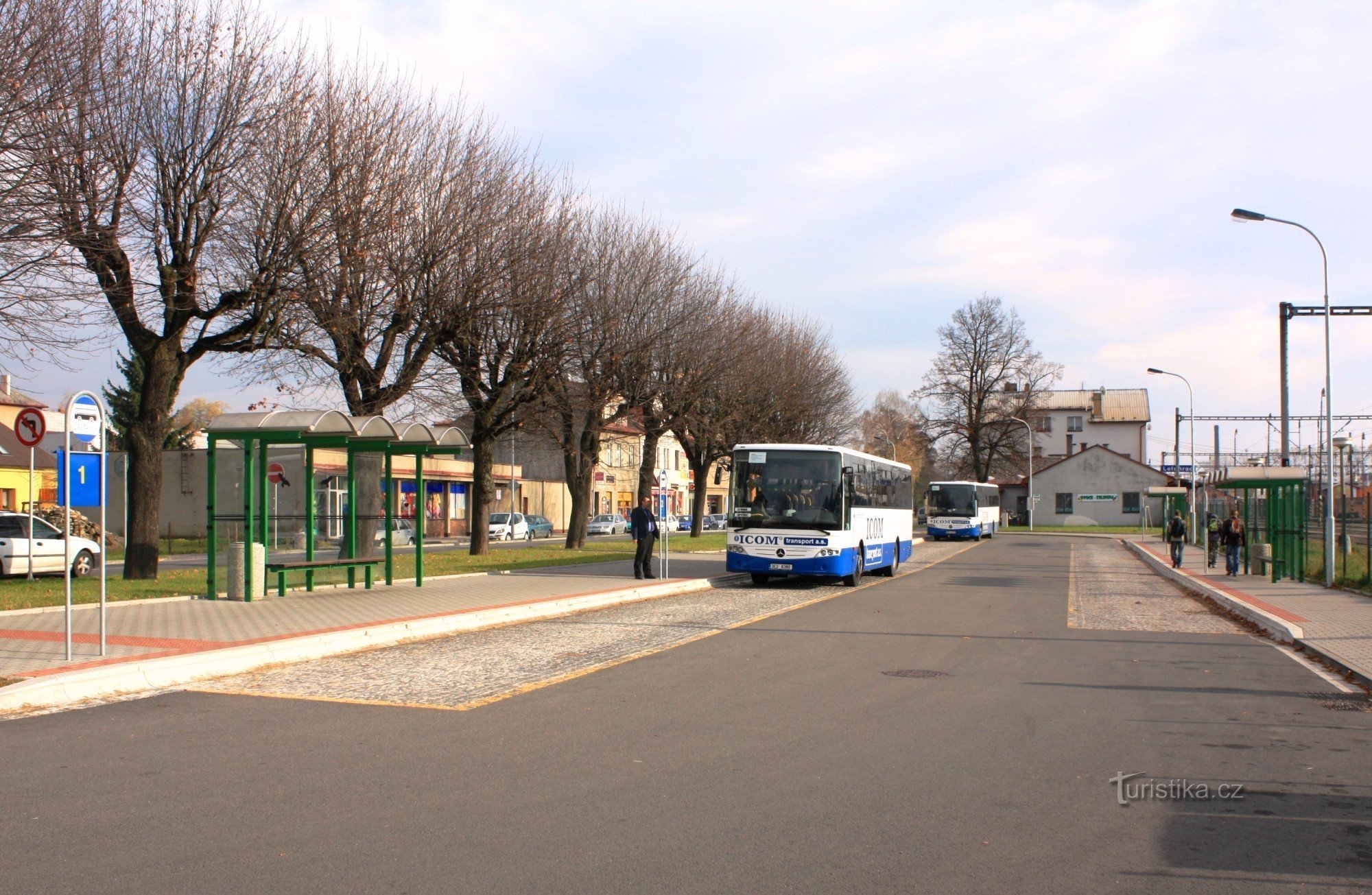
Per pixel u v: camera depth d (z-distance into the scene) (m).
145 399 21.03
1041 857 5.43
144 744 7.88
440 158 26.17
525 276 28.14
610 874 5.08
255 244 20.91
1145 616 18.89
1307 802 6.54
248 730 8.41
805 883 4.98
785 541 24.00
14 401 48.88
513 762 7.36
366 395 25.53
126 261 19.42
